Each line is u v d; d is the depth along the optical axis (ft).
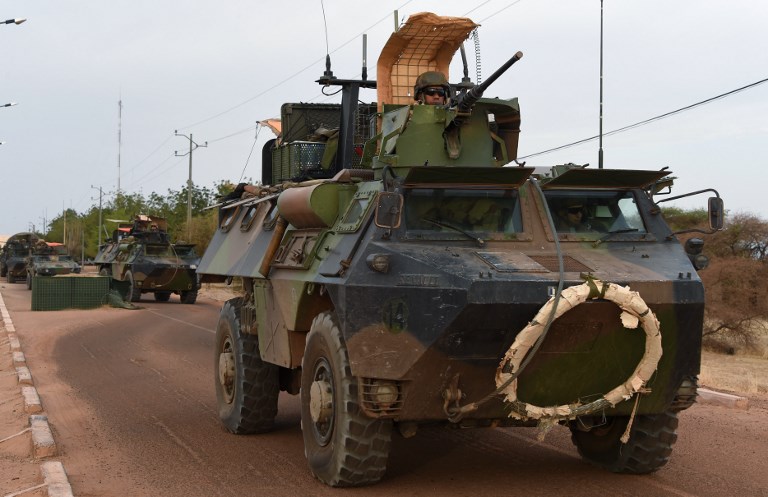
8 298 115.55
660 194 24.57
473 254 21.59
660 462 23.58
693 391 22.25
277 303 27.07
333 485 22.48
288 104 39.11
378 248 21.59
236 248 33.68
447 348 20.21
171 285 103.91
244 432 30.30
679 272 21.42
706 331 73.92
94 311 90.84
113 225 262.67
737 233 79.20
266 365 29.96
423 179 22.61
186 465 25.64
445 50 34.96
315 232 25.62
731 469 25.18
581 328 20.15
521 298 19.77
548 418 21.25
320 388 22.76
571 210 23.86
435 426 22.57
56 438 29.58
